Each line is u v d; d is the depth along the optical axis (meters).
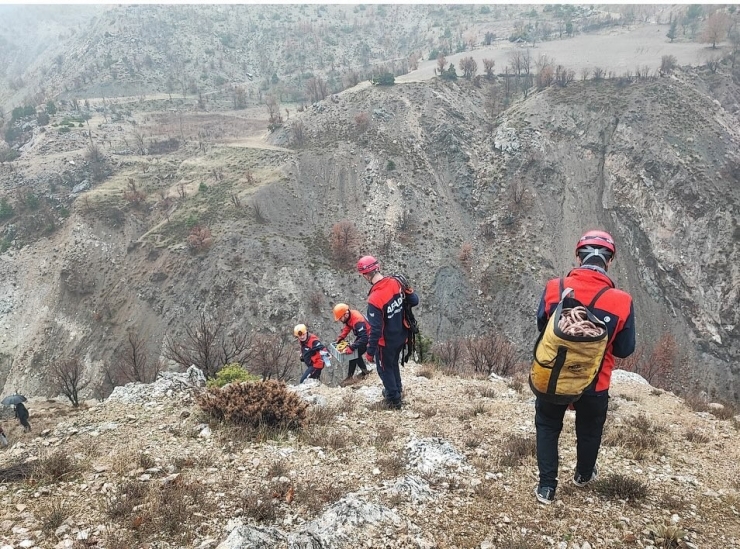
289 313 64.06
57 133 121.50
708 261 74.31
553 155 89.81
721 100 107.69
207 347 22.17
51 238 85.38
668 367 64.25
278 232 75.69
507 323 69.81
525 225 80.88
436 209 85.88
